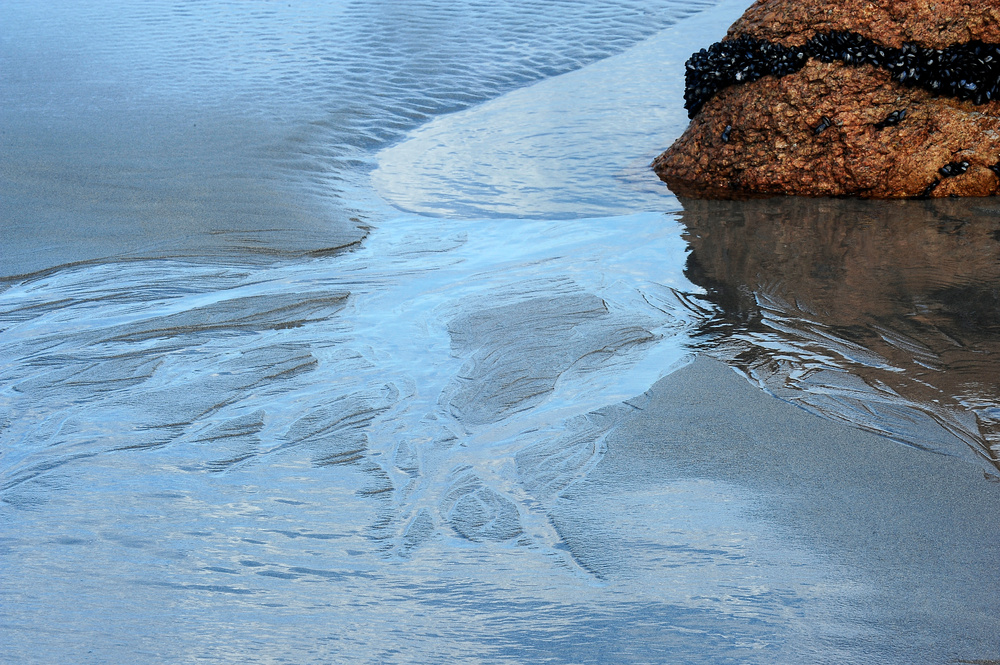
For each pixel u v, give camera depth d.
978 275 5.50
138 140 9.36
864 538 2.90
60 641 2.45
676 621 2.50
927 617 2.49
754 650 2.37
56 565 2.85
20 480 3.46
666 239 6.63
